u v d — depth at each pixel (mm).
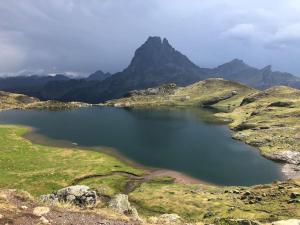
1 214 24844
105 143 173625
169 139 189625
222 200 78812
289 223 29391
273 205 69625
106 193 89812
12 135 181750
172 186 99125
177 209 75250
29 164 117688
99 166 118375
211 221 36188
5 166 112812
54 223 24641
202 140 187750
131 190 97250
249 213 65438
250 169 130000
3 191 31672
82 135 197125
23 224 23828
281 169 130500
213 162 139375
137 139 187375
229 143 179875
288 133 185250
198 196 84312
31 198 31188
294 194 72562
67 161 124875
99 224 25609
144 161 138000
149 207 78625
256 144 173625
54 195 43625
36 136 189250
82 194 43375
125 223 26766
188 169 127562
